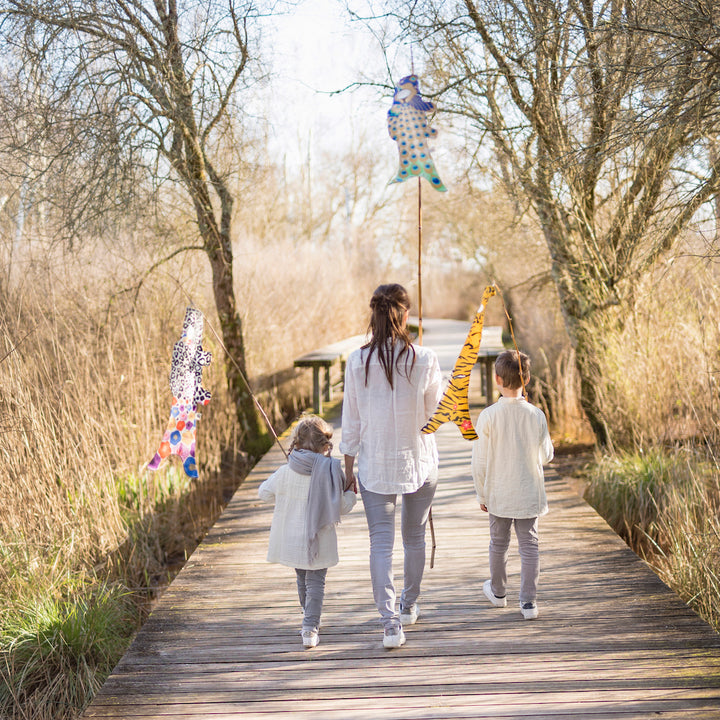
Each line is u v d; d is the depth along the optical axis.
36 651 3.85
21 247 7.01
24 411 5.21
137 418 6.54
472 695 2.77
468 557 4.21
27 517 4.94
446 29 6.23
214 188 7.37
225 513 5.27
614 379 6.94
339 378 12.00
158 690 2.88
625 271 6.97
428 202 14.27
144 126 6.26
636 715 2.61
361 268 19.56
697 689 2.76
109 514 5.30
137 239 7.15
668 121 4.70
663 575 4.58
